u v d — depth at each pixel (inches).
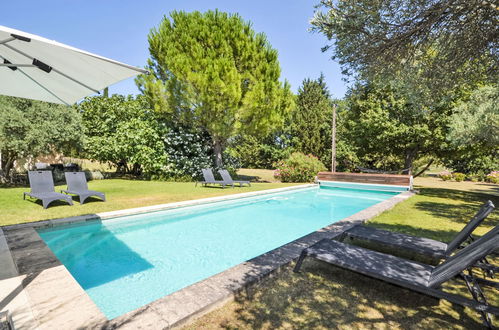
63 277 122.2
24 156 504.4
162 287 144.3
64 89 140.1
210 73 524.1
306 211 354.0
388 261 118.2
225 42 566.6
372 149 671.8
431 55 160.2
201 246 211.0
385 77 164.2
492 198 409.4
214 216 318.0
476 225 119.0
